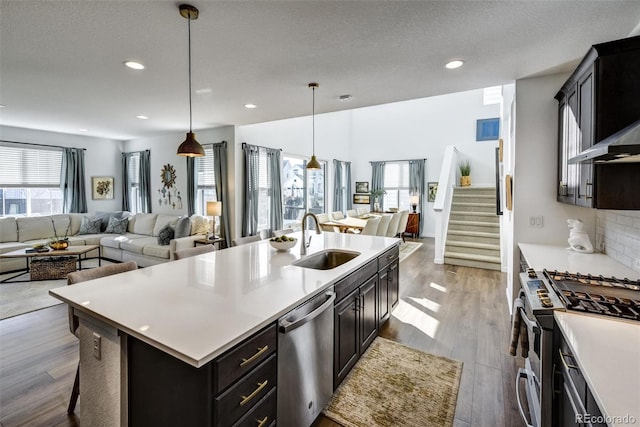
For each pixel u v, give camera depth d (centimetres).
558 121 283
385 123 977
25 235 552
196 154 249
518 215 306
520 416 192
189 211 616
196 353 107
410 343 280
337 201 930
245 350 126
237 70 280
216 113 447
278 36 218
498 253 547
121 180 743
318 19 196
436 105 905
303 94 354
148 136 676
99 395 150
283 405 152
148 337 119
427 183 922
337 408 200
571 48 234
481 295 405
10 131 563
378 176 974
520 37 217
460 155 877
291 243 276
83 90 342
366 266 251
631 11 183
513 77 295
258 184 602
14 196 577
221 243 562
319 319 179
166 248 502
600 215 267
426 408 200
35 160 597
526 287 172
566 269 208
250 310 145
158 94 357
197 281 189
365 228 515
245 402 127
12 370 239
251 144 597
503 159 504
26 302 377
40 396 210
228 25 203
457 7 182
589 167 199
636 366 99
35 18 194
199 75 294
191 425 117
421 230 916
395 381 226
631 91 179
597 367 99
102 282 187
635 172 187
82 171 662
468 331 304
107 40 224
